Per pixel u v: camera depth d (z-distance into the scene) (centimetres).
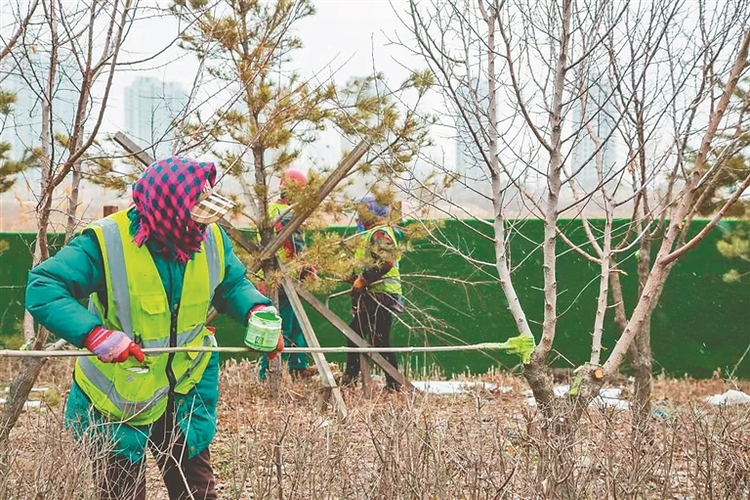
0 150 666
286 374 941
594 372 501
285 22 771
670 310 1073
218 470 554
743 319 1059
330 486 401
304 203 770
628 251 1045
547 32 495
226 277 417
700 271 1066
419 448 406
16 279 1098
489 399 830
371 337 874
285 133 754
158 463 404
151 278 383
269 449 436
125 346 366
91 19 454
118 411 390
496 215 509
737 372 1058
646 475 421
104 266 378
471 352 1068
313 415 546
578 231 1054
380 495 390
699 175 510
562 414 443
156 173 376
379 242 828
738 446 450
